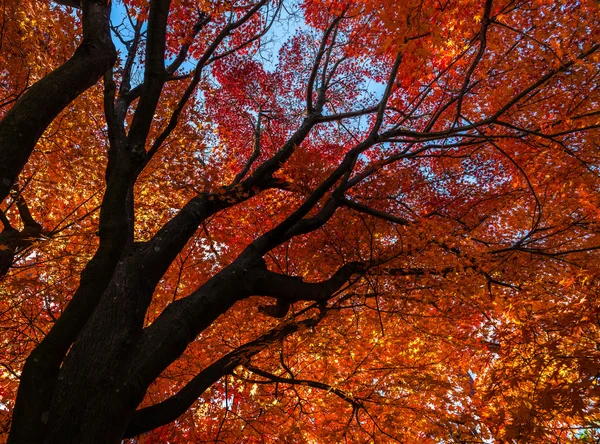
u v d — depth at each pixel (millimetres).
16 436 2480
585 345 4297
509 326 5355
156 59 3912
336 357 6672
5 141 2637
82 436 2805
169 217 9625
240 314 6852
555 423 4781
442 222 7363
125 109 5887
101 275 2969
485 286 6605
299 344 6398
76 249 6641
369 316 7062
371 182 7957
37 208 8672
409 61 5164
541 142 6484
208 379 4422
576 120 6359
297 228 5527
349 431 5805
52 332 2711
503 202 7961
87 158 8617
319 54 7738
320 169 6762
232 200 5402
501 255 6531
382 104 5770
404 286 6668
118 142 4871
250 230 8961
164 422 3865
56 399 2916
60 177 8438
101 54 3480
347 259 7117
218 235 7926
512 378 4266
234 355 4934
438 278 6398
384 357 7012
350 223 7203
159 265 4066
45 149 8094
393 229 7672
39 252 5832
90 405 2939
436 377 6215
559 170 6789
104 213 3295
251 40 6840
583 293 4809
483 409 5660
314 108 8250
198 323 4020
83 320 2799
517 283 6637
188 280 7820
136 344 3518
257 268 4816
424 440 5961
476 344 6367
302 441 5898
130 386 3203
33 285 4613
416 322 7012
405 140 5848
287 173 7141
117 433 3029
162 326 3799
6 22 6059
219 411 6285
